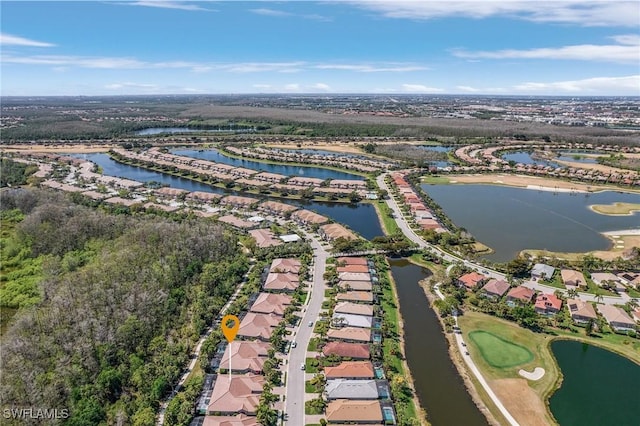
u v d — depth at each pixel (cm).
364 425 9062
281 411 9319
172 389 9894
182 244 15825
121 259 14388
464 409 9600
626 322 12538
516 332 12388
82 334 10775
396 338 12138
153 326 11762
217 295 13675
